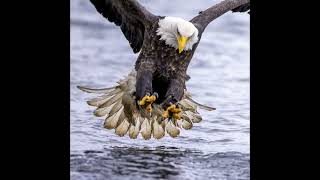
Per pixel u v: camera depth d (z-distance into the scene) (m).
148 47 12.16
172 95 12.08
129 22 12.35
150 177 10.56
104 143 11.99
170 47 12.05
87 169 10.75
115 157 11.34
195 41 12.13
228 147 12.04
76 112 13.33
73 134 12.23
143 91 11.93
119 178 10.45
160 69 12.16
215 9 12.70
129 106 12.21
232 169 10.96
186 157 11.48
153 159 11.35
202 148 11.96
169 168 10.96
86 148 11.65
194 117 12.44
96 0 12.30
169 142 12.27
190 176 10.62
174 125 12.28
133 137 12.14
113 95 12.27
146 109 11.91
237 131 12.91
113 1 12.12
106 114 12.21
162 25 12.05
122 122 12.21
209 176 10.67
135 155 11.49
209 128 13.04
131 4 12.02
